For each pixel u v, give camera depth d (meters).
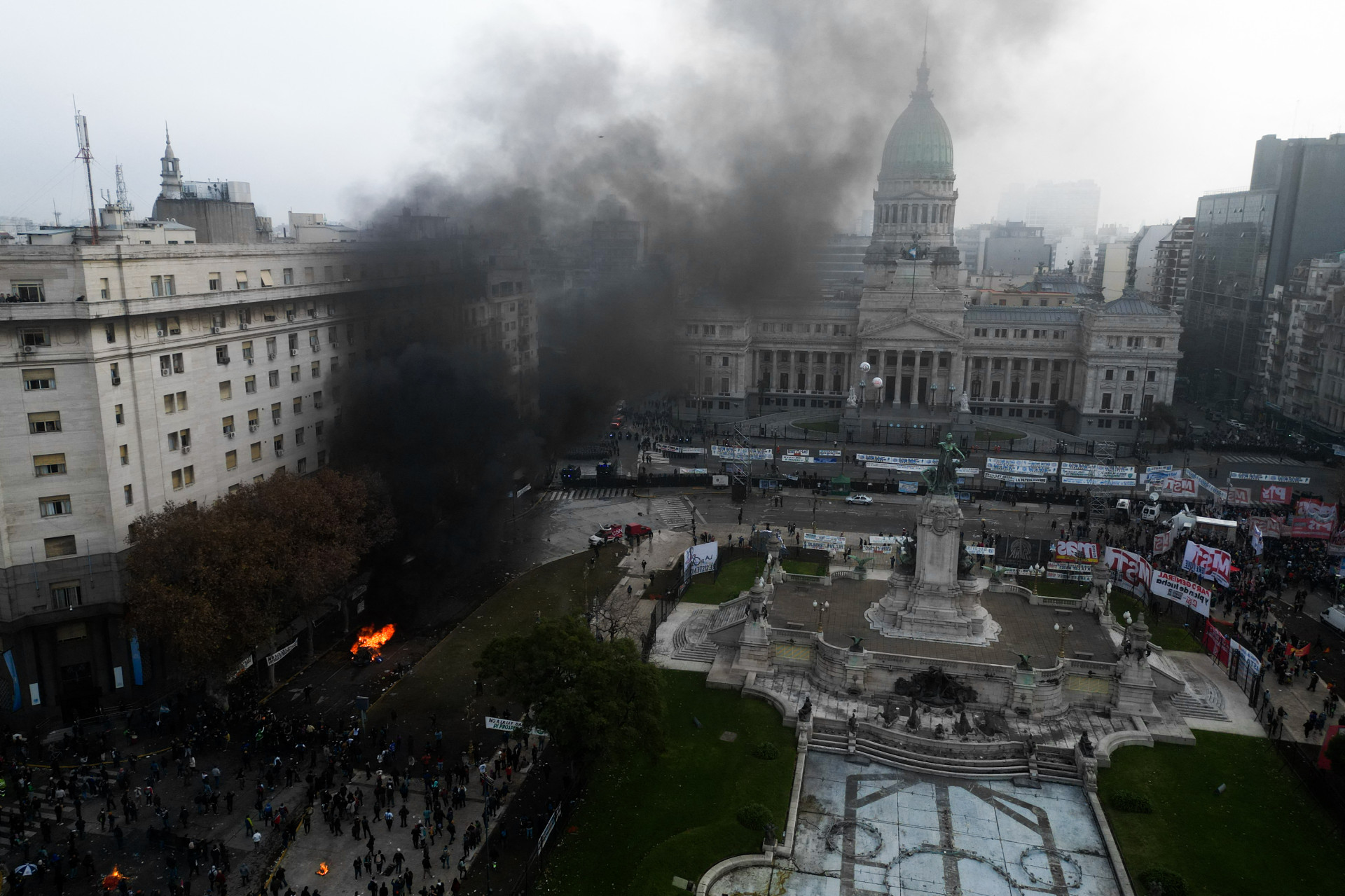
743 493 141.00
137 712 78.69
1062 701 79.31
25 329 73.31
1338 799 66.25
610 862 59.50
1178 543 116.44
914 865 60.16
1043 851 61.84
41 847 60.19
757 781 68.62
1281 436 187.50
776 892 57.28
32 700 77.31
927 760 71.44
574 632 67.94
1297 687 83.38
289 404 101.50
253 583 73.44
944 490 85.44
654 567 113.38
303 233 140.38
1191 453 175.38
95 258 75.06
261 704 80.12
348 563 83.38
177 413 85.25
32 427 74.50
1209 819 64.62
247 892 56.09
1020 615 92.38
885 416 189.00
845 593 98.50
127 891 55.94
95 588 78.38
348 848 60.38
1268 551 114.44
